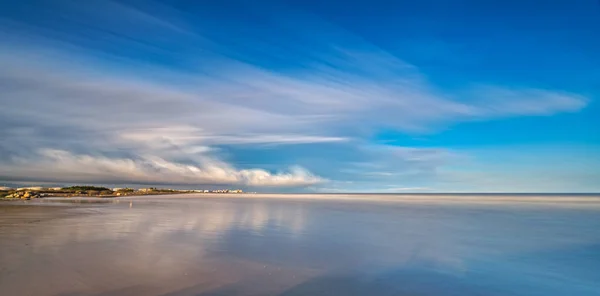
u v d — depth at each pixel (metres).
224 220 23.61
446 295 8.76
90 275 9.45
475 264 11.86
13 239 14.22
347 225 21.98
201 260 11.51
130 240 14.69
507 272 10.89
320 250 13.77
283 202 54.16
